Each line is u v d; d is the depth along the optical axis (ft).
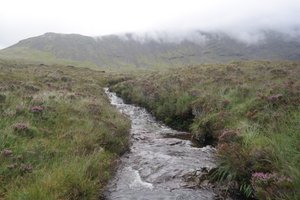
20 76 111.65
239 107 54.80
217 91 71.20
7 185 26.78
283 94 51.19
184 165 38.83
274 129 38.29
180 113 69.97
